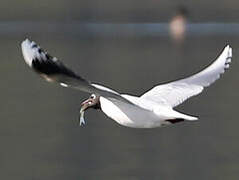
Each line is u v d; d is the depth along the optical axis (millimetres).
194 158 17906
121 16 52781
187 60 36406
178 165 17359
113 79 30672
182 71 32906
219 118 22406
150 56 38312
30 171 16812
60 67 7656
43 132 20672
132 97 8789
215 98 26125
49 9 53500
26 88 28719
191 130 20906
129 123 8711
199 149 18734
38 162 17562
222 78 30438
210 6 53156
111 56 38406
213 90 27875
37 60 7605
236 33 45469
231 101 25516
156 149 18875
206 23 48562
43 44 42188
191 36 45250
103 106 8891
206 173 16688
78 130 20906
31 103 25219
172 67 34188
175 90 9258
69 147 18906
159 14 52750
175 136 20266
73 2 55906
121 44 43031
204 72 9461
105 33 47375
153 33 47281
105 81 30062
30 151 18531
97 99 9008
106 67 34469
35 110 23938
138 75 31719
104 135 20391
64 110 24000
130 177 16391
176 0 55625
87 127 21375
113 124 21828
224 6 53281
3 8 53219
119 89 27984
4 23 49156
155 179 16203
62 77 7668
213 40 43219
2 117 22734
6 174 16578
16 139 19812
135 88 28203
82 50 40375
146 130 20938
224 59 9500
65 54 38906
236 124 21469
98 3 56531
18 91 27938
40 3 55156
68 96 26844
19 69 33781
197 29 47125
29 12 52156
